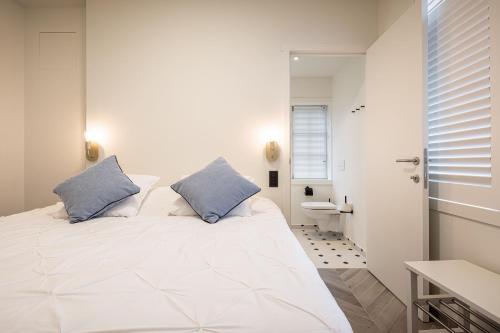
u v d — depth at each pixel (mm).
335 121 4027
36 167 2594
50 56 2596
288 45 2465
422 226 1611
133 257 981
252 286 751
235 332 572
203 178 1809
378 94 2160
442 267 1274
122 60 2473
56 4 2570
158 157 2482
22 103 2598
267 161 2484
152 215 1825
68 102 2594
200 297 695
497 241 1267
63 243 1144
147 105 2482
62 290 723
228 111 2484
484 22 1311
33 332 562
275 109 2482
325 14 2473
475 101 1362
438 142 1629
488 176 1298
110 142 2477
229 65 2482
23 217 1687
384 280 2084
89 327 580
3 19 2438
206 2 2480
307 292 719
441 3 1604
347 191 3477
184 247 1100
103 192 1681
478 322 1337
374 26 2463
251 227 1435
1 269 863
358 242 3064
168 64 2477
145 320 602
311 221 4184
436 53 1655
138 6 2477
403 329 1541
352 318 1653
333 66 3768
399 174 1864
